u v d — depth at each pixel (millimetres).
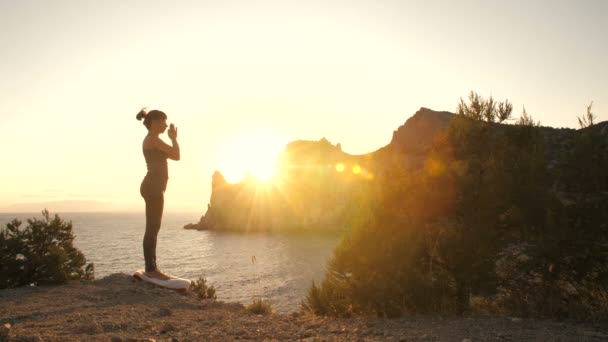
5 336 4777
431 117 112438
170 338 5094
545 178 7430
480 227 7180
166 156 9797
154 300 8094
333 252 7801
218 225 190750
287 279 55969
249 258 82312
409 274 6922
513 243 7633
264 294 45812
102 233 162625
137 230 185875
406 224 7703
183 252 96562
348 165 179375
